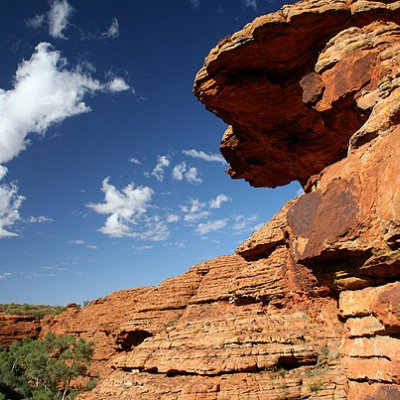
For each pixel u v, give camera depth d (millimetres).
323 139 23734
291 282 30609
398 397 9203
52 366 73062
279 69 22234
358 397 10453
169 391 22359
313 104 18719
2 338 103688
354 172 11289
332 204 11281
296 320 27031
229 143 28391
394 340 9625
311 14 19484
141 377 25406
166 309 62000
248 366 22156
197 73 24000
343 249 10633
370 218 10305
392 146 10445
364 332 10617
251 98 23297
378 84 14992
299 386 21109
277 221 40438
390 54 15555
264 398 20578
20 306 135750
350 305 11180
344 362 11281
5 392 67188
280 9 20594
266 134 25312
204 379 22391
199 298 59062
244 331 25078
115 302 88875
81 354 77312
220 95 23375
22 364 84688
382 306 9578
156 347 27188
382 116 12195
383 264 10070
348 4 19688
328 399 19859
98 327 85812
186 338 26375
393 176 9867
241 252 41688
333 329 25250
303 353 22844
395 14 19359
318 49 20688
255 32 20453
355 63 16859
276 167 28703
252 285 35344
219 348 24031
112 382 26672
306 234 11625
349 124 18828
